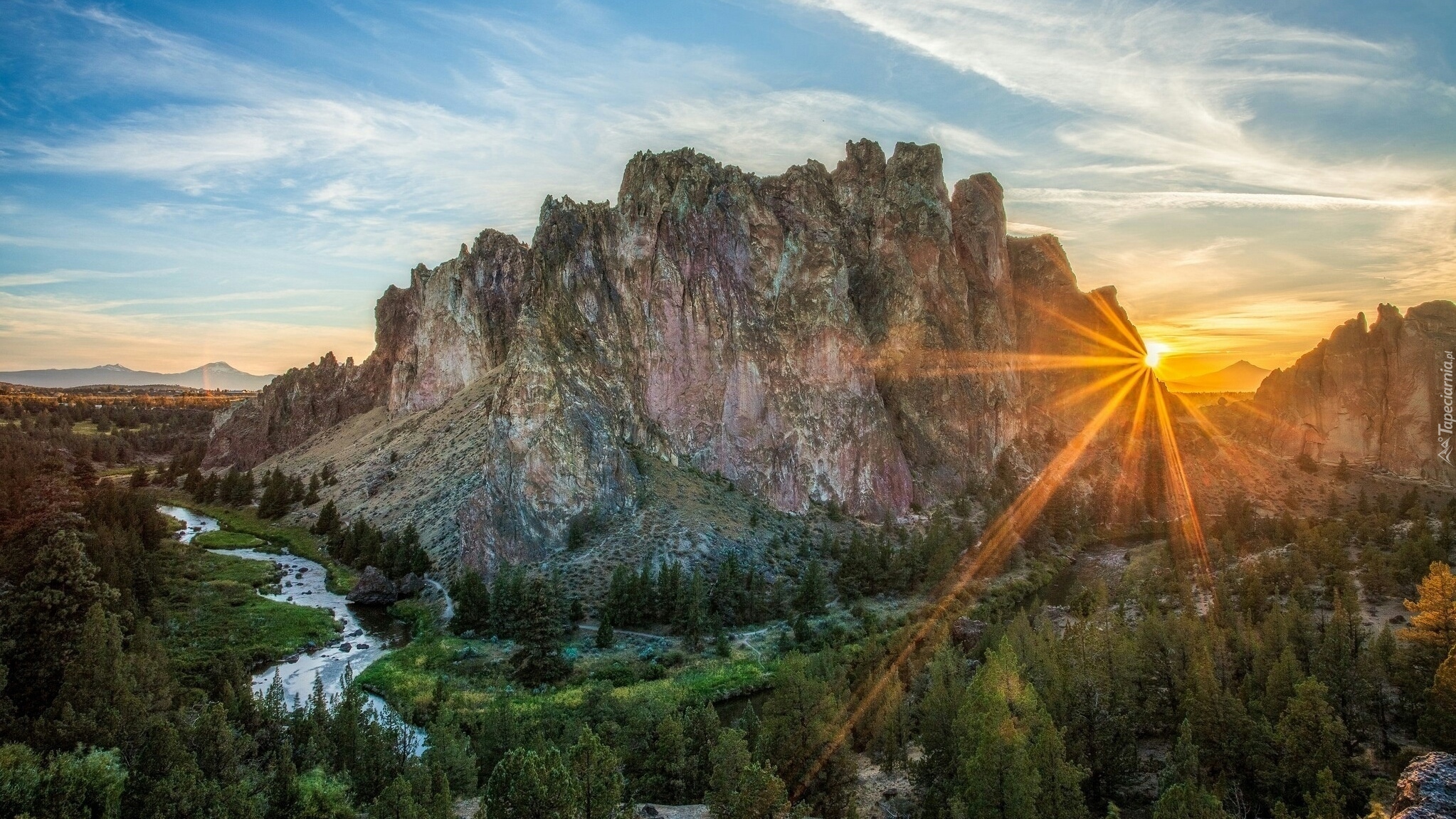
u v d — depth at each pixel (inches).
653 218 7194.9
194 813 1932.8
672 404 6884.8
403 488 7027.6
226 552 6486.2
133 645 3184.1
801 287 7362.2
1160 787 2308.1
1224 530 6791.3
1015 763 2041.1
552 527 5438.0
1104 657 3063.5
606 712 3159.5
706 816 2432.3
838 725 2667.3
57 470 5885.8
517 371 5797.2
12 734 2351.1
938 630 4057.6
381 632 4675.2
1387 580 4325.8
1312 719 2369.6
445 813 2049.7
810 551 6008.9
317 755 2549.2
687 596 4542.3
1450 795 1587.1
